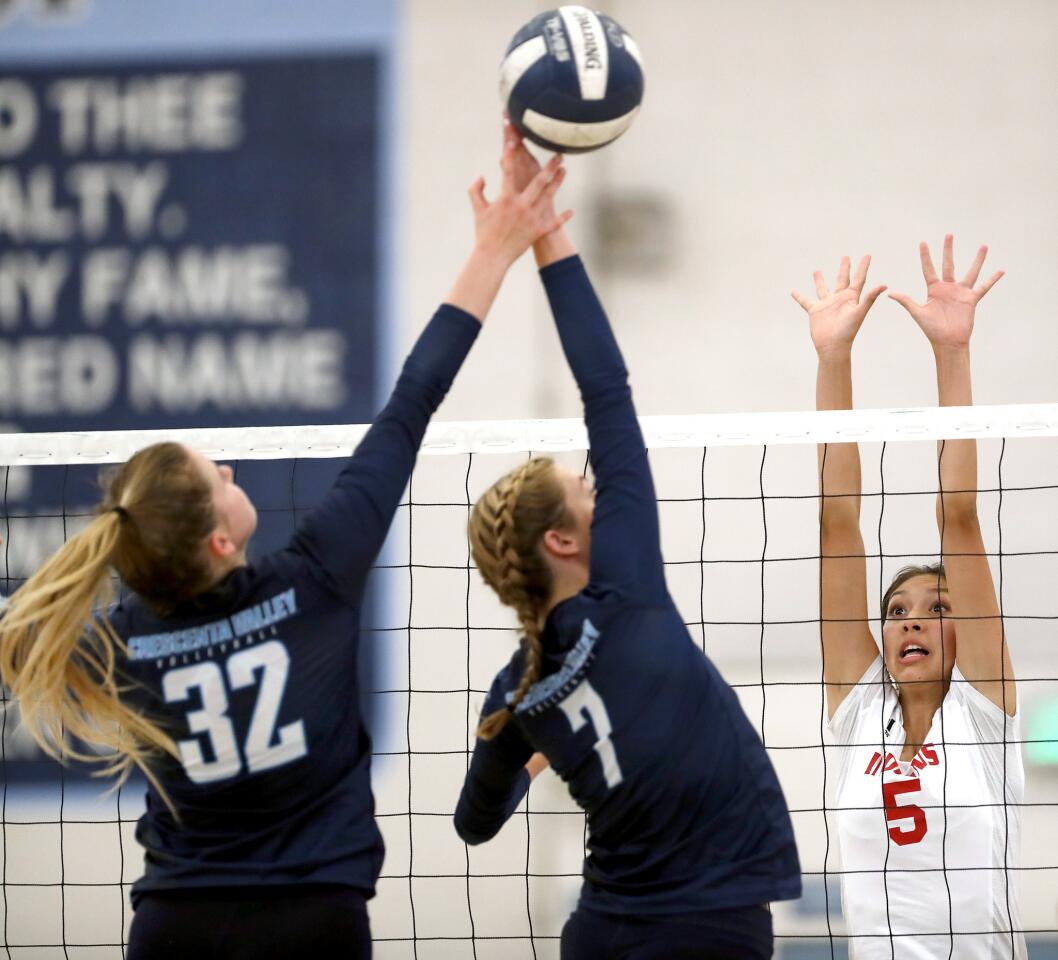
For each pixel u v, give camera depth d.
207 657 7.55
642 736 7.51
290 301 27.81
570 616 7.67
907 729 11.66
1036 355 25.67
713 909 7.35
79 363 28.02
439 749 24.97
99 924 24.30
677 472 25.30
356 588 7.68
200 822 7.55
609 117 8.80
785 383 26.45
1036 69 26.73
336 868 7.37
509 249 8.37
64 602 7.33
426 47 28.31
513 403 26.70
